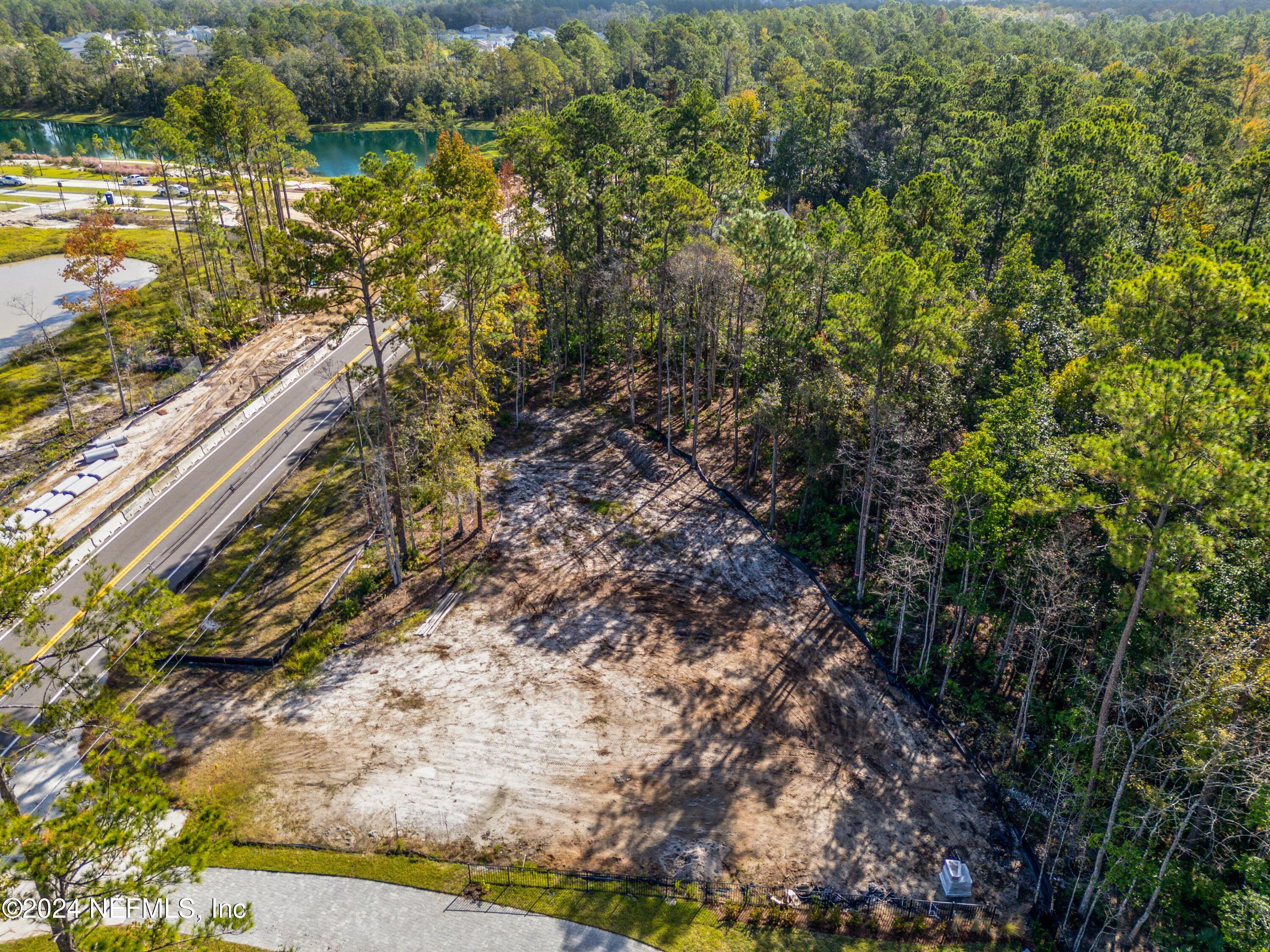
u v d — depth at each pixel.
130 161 149.25
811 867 30.20
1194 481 23.16
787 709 37.19
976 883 29.80
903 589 42.25
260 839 30.70
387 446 46.06
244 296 79.81
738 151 97.81
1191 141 98.62
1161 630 31.34
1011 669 39.19
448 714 36.47
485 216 64.69
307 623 41.19
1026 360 43.41
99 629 23.00
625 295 60.34
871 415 44.28
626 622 42.38
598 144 75.12
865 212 63.12
